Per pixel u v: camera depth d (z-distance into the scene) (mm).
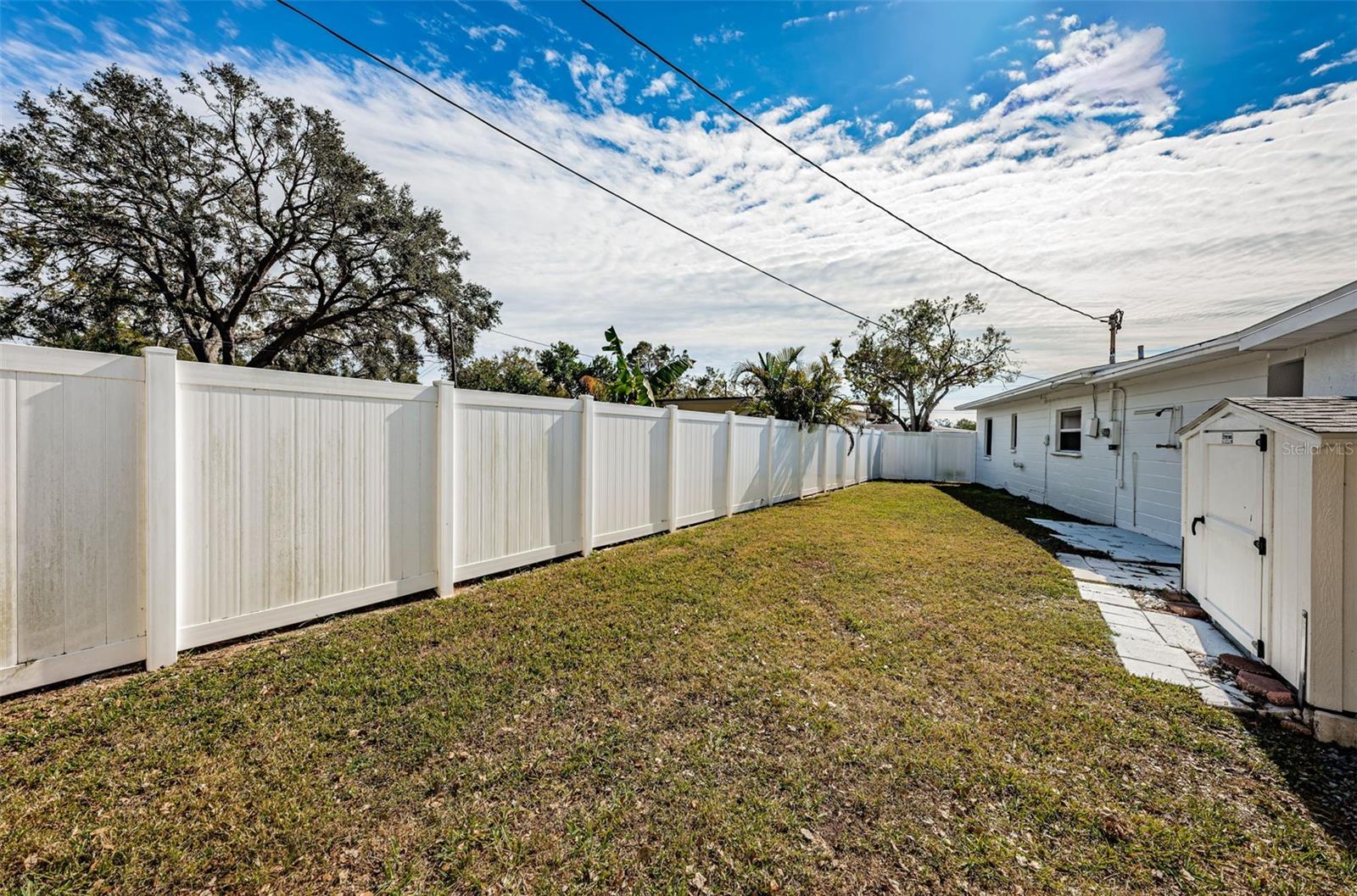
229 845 1698
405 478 4086
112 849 1661
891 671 3113
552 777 2092
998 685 2953
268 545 3340
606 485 6098
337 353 20297
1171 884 1632
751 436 9305
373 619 3684
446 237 19125
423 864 1662
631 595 4340
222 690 2648
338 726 2391
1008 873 1668
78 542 2625
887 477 17031
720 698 2750
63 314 14625
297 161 16703
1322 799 2037
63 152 13844
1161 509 7211
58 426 2557
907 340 21484
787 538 6723
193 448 3004
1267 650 3016
